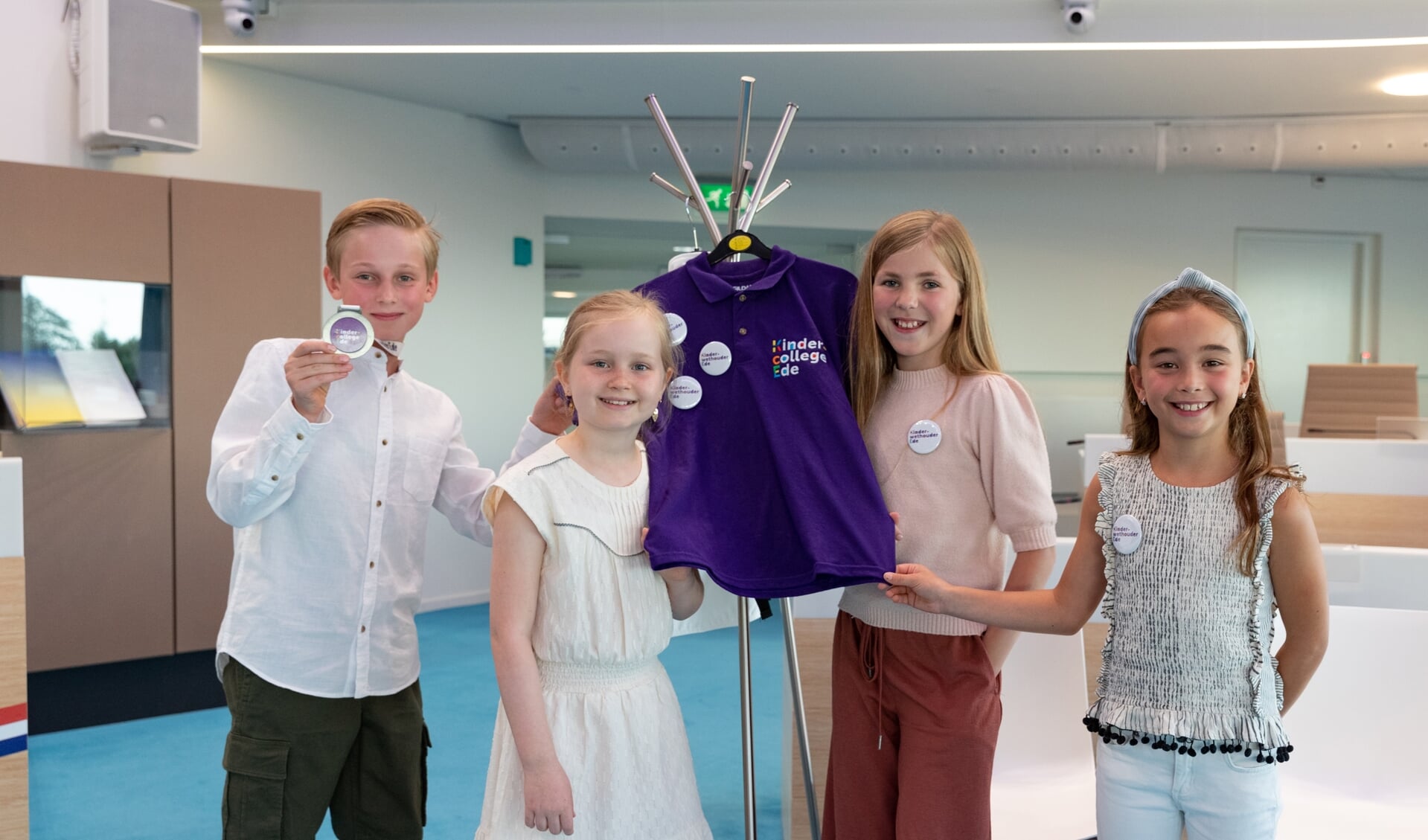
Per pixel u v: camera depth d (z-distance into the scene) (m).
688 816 1.69
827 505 1.82
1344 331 8.57
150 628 4.20
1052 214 8.12
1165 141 6.84
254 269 4.41
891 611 1.85
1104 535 1.72
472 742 3.85
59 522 4.00
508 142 6.77
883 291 1.83
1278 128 6.79
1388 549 2.43
